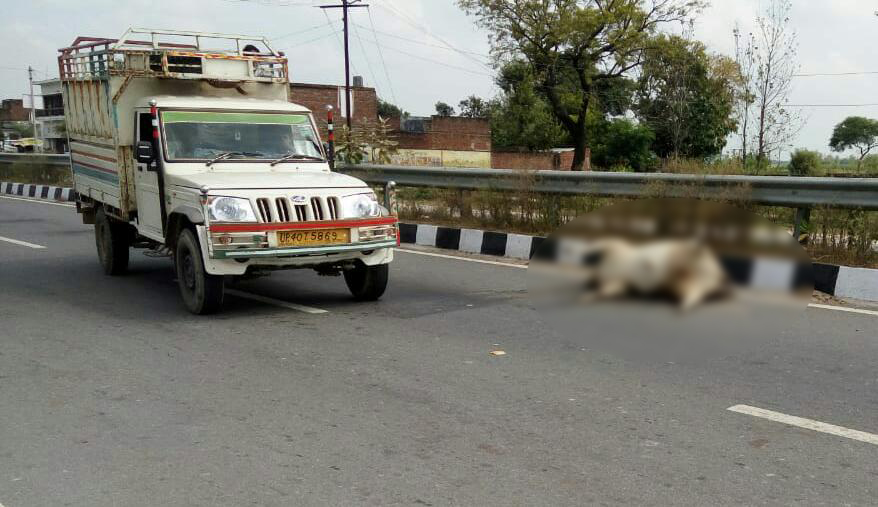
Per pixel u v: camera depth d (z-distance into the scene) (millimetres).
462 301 7844
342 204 7090
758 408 4617
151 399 4910
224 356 5867
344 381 5230
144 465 3912
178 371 5504
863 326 6598
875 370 5375
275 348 6086
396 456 3984
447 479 3705
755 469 3771
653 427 4328
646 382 5121
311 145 8375
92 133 9406
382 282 7668
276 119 8312
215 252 6562
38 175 24766
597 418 4480
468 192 12391
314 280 9211
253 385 5168
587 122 47375
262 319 7105
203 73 8430
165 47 8797
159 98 7980
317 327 6770
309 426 4418
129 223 9055
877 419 4438
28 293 8477
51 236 13508
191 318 7176
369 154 21078
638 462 3867
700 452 3982
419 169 12805
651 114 41406
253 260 6770
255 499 3523
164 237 7637
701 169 10844
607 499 3475
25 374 5465
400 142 41250
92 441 4230
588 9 37031
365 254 7297
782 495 3496
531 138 51844
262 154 8039
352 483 3676
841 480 3645
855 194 8117
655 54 37781
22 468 3891
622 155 47719
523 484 3641
